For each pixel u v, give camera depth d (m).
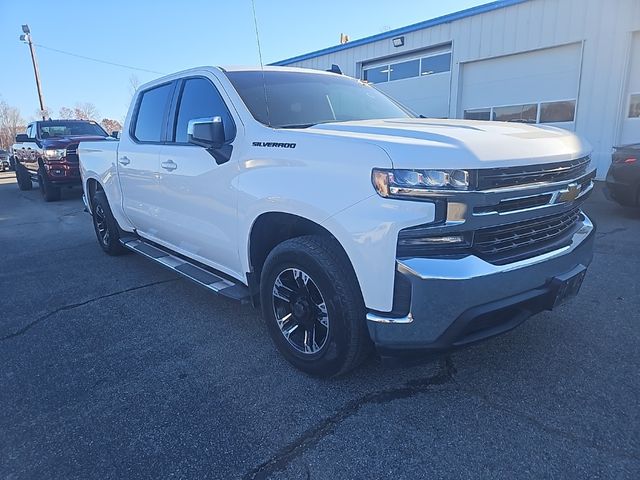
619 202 7.37
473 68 13.63
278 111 3.24
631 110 10.93
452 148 2.18
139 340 3.50
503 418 2.43
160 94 4.27
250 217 2.96
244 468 2.15
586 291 4.11
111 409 2.63
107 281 4.94
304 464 2.16
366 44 16.34
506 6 12.40
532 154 2.35
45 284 4.91
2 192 15.40
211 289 3.43
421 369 2.93
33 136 13.09
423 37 14.55
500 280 2.25
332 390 2.74
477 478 2.04
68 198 12.60
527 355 3.04
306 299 2.77
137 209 4.66
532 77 12.41
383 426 2.40
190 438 2.36
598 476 2.02
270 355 3.21
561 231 2.76
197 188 3.49
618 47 10.73
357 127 2.73
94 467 2.18
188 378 2.93
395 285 2.24
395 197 2.17
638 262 4.92
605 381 2.72
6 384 2.93
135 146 4.52
